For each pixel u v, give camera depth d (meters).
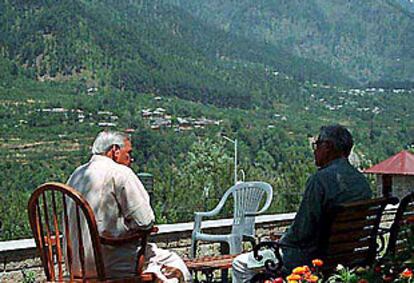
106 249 4.12
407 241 4.34
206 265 5.56
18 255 6.35
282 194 11.51
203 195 10.80
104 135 4.42
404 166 11.41
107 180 4.14
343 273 3.67
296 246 4.45
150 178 8.03
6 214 8.60
